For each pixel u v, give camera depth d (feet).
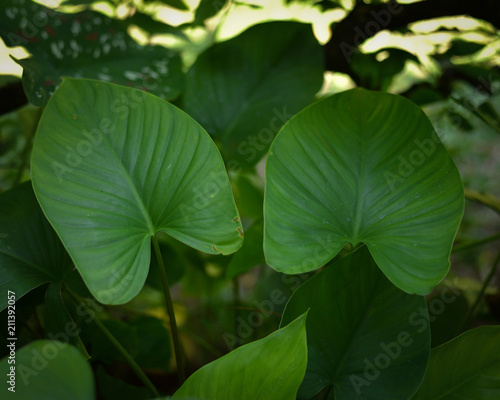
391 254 2.39
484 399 2.44
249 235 3.00
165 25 3.17
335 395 2.42
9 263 2.50
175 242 3.46
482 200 3.20
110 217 2.34
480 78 3.28
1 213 2.56
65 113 2.31
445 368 2.49
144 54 2.94
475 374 2.48
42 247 2.55
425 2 3.13
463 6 3.11
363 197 2.46
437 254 2.36
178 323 3.85
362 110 2.45
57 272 2.55
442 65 3.37
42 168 2.27
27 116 3.54
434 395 2.48
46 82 2.68
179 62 2.94
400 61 3.16
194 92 2.96
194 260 3.56
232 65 3.00
